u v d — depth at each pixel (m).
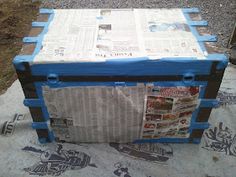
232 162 1.08
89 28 1.02
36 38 0.96
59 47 0.91
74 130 1.07
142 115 1.00
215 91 0.94
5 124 1.24
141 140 1.13
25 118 1.26
